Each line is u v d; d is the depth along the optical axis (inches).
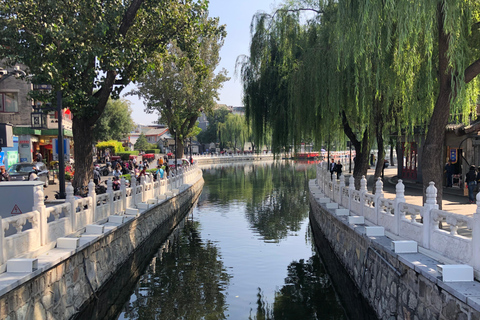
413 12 301.6
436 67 382.0
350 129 615.8
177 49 1355.8
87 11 512.4
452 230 239.3
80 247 315.3
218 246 589.3
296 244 599.2
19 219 266.1
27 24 507.2
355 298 376.5
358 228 377.7
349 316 342.6
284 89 634.2
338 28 372.2
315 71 483.2
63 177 515.2
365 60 379.6
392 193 733.9
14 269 237.8
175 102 1425.9
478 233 208.8
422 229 276.2
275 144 650.2
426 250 264.2
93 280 355.6
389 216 341.1
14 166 845.2
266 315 343.6
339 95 450.0
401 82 387.5
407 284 255.0
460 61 310.3
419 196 678.5
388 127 568.4
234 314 345.4
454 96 314.8
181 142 1702.8
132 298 386.9
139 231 543.5
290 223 761.0
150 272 468.8
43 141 1232.8
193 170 1307.8
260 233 674.8
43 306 257.4
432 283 221.3
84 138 604.7
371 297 327.3
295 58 588.4
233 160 3255.4
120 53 532.1
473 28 370.0
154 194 698.8
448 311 202.5
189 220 799.7
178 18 637.9
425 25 304.3
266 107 664.4
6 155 979.3
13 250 257.0
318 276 449.1
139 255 532.4
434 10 299.4
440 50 333.4
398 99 446.6
